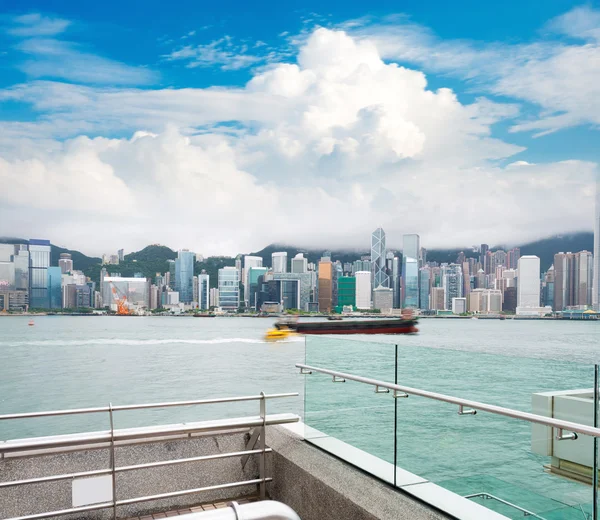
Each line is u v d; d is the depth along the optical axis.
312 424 4.00
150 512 3.77
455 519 2.73
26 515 3.19
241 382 40.84
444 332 82.88
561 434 2.26
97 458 3.62
